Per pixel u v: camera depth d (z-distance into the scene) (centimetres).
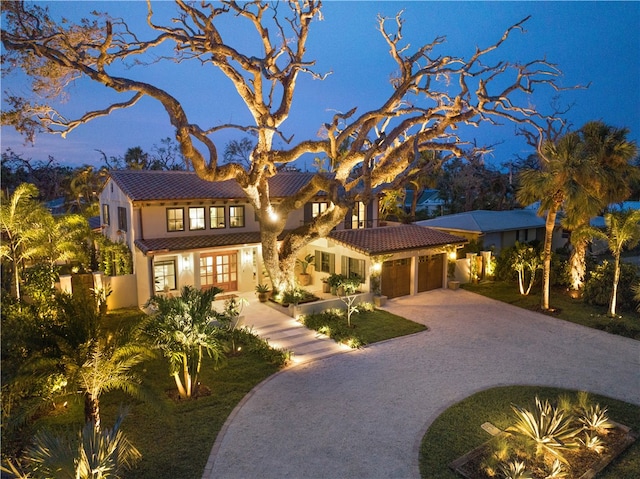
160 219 2219
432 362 1509
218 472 912
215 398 1242
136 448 991
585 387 1316
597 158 2016
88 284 2128
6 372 966
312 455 973
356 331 1820
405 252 2350
